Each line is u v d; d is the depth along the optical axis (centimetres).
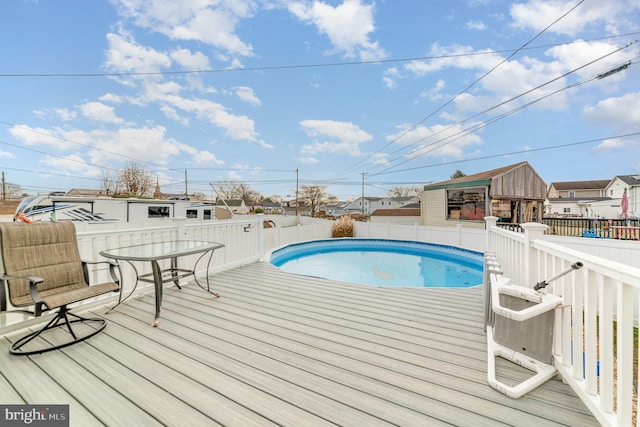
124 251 288
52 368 188
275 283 407
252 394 163
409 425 140
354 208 4638
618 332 121
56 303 207
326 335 240
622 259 397
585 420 144
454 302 330
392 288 388
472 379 179
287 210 4616
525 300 192
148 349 214
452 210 1329
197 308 305
